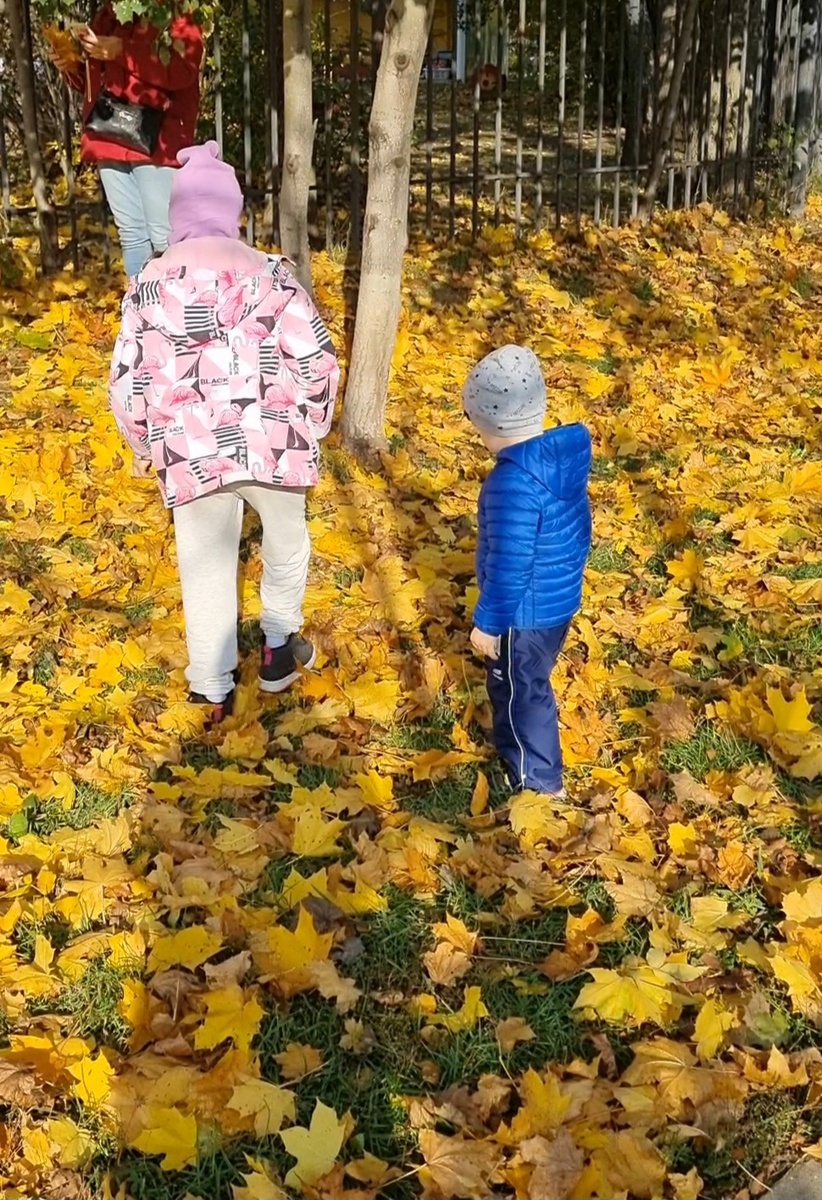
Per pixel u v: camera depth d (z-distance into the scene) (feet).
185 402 10.98
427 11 15.92
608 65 46.98
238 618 14.21
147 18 16.66
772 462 19.01
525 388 10.26
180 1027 8.66
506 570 10.36
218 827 10.82
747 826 11.01
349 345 22.22
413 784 11.59
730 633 14.07
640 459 18.98
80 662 13.19
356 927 9.75
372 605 14.46
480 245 28.53
